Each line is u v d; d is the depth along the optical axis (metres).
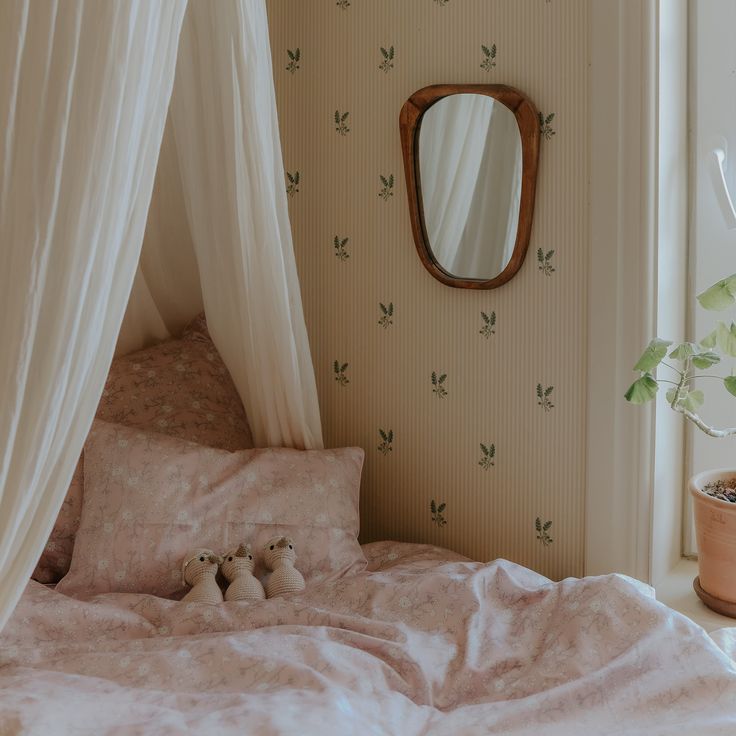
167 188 2.25
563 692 1.52
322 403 2.43
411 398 2.29
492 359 2.15
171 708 1.45
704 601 1.95
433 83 2.15
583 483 2.07
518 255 2.05
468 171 2.10
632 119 1.92
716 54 2.04
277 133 1.99
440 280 2.16
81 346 1.33
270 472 2.06
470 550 2.25
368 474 2.38
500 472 2.18
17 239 1.23
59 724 1.36
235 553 1.97
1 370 1.25
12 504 1.30
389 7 2.18
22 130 1.22
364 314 2.33
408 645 1.66
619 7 1.90
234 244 2.04
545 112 2.01
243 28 1.87
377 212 2.26
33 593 1.79
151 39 1.35
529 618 1.73
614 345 1.98
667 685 1.51
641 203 1.93
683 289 2.12
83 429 1.41
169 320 2.40
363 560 2.08
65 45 1.22
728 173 2.07
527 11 2.01
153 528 1.93
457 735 1.45
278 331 2.07
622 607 1.67
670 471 2.11
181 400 2.19
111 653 1.62
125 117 1.32
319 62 2.30
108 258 1.33
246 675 1.55
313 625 1.73
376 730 1.43
